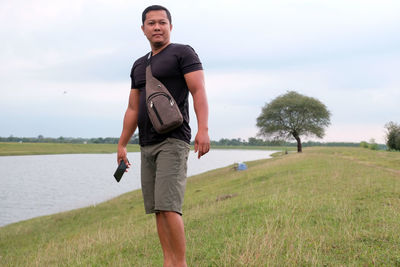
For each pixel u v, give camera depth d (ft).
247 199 30.27
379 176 36.91
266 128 194.39
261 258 11.10
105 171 187.42
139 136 8.64
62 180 142.92
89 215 60.03
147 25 8.47
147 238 19.02
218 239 15.31
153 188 8.61
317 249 11.91
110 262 14.96
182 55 8.18
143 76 8.64
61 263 17.80
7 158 317.42
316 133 185.78
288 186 36.19
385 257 10.71
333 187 29.96
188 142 8.32
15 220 66.18
